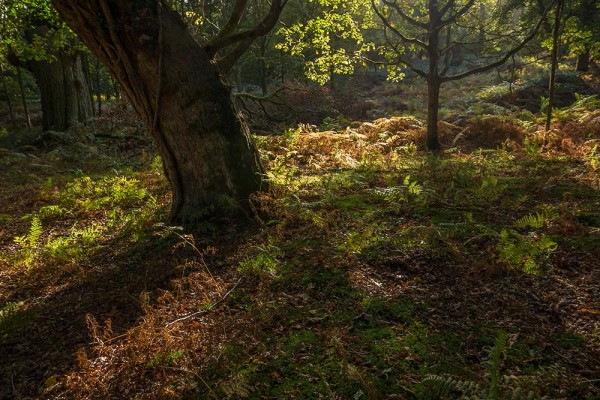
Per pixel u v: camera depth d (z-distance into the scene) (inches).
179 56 227.3
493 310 149.6
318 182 302.7
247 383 119.3
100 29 215.2
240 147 244.7
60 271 222.4
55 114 754.2
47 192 400.8
